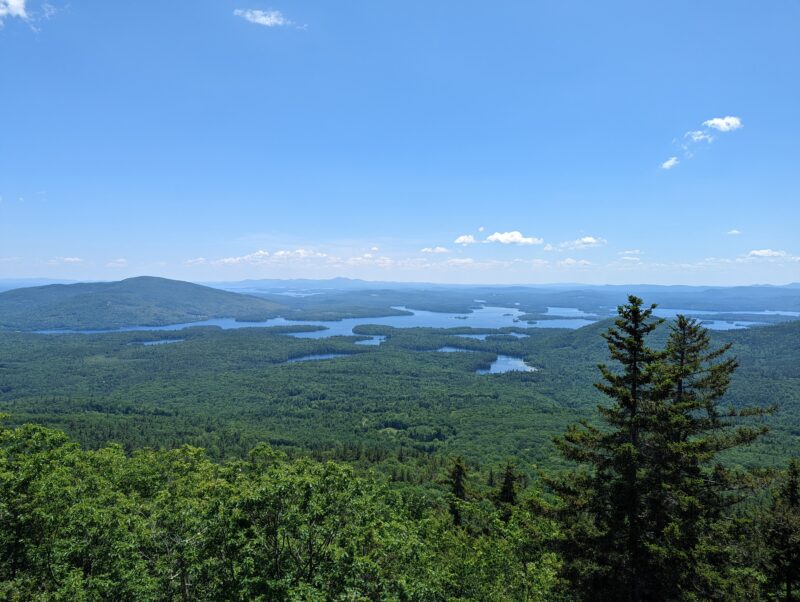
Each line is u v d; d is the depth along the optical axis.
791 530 28.59
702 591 23.59
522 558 32.09
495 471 114.12
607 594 24.33
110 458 35.06
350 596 21.30
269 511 23.89
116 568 23.11
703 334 35.88
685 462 25.92
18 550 25.08
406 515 43.44
